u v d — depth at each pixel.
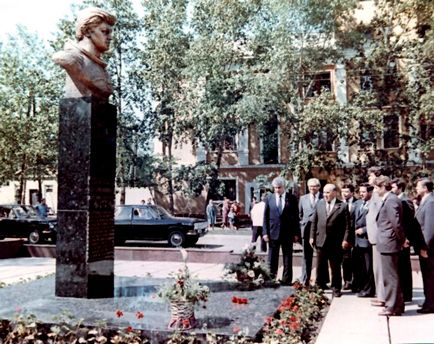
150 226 17.53
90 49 6.97
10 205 20.36
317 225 8.27
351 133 22.88
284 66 22.98
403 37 24.72
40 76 28.28
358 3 23.77
